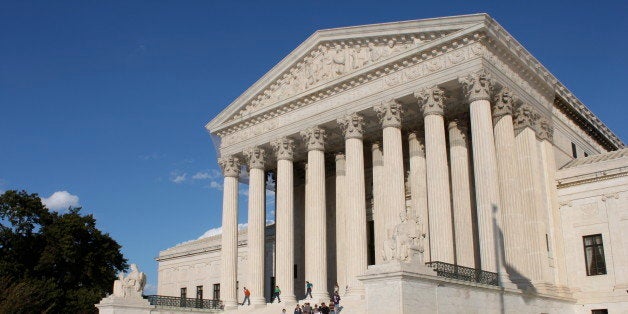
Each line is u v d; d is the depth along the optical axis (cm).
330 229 7325
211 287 10162
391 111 5766
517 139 5656
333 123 6338
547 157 5919
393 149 5678
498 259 4872
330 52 6425
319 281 6088
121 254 9694
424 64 5612
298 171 7750
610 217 5638
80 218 9162
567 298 5472
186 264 10838
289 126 6675
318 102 6450
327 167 7506
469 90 5228
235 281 6912
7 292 7575
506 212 5241
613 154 6319
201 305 6550
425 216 6097
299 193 7769
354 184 5956
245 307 6469
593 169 5825
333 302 5331
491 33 5259
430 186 5309
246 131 7188
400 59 5725
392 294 3681
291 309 5856
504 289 4581
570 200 5903
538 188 5581
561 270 5609
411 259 3891
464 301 4147
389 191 5591
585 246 5750
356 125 6078
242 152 7175
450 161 5909
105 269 9181
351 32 6200
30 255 8781
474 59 5250
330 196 7412
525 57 5747
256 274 6662
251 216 6850
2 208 8725
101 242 9388
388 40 5934
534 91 5978
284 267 6384
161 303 6153
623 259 5484
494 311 4422
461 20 5338
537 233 5359
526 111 5672
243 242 9738
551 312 5162
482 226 4969
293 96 6600
